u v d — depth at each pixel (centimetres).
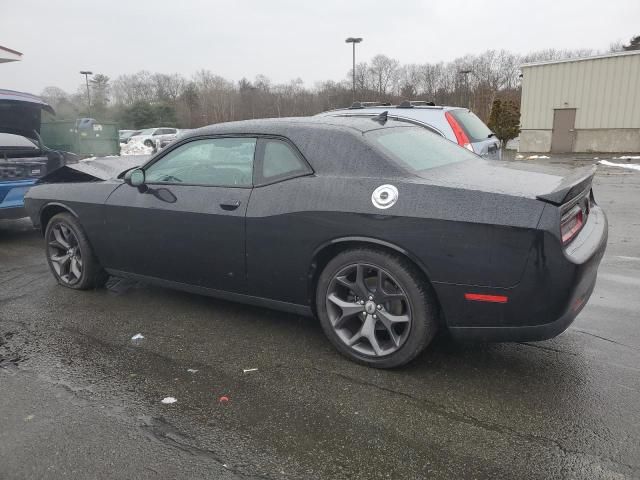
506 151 2358
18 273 545
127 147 2656
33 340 377
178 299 459
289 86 6309
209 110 5941
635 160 1728
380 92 5488
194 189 388
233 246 368
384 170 322
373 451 250
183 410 286
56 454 249
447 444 254
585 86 2027
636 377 314
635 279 497
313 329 393
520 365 332
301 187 340
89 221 451
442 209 294
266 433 265
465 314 299
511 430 264
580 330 383
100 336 384
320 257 342
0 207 680
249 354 354
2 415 281
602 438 256
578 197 302
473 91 4306
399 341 319
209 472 236
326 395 300
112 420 276
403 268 310
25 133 852
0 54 1406
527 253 275
